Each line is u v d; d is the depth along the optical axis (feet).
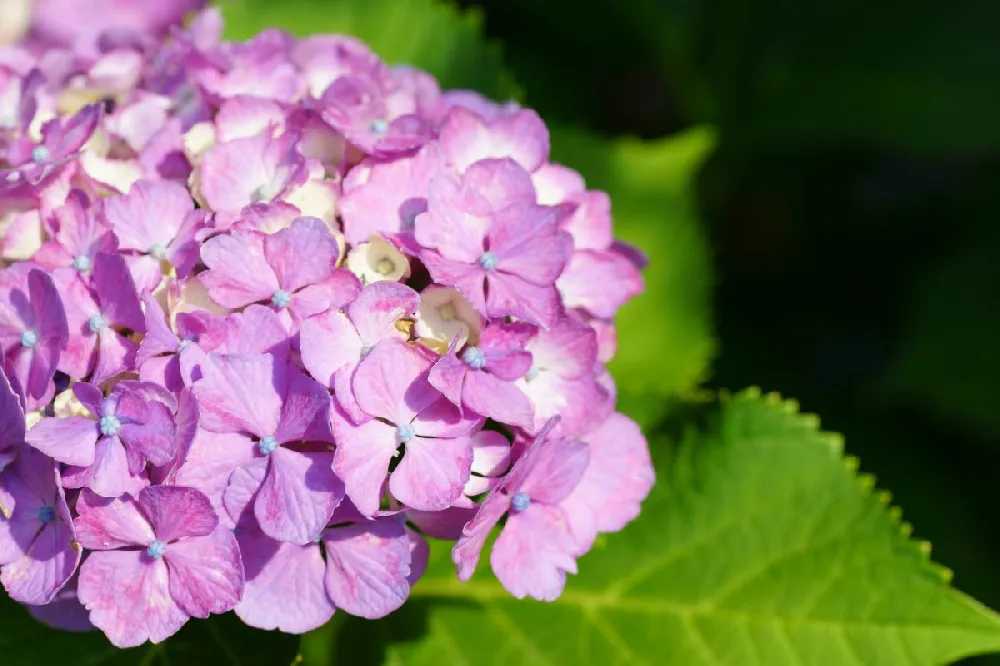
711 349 2.46
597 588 2.24
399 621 2.24
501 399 1.94
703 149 2.50
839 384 2.85
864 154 3.11
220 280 1.95
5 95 2.14
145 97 2.11
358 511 1.94
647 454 2.06
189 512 1.90
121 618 1.93
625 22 3.07
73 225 2.00
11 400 1.93
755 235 3.03
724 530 2.23
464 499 1.93
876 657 2.17
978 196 3.02
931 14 2.97
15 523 1.95
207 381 1.92
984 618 2.15
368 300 1.93
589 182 2.49
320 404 1.90
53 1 2.54
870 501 2.21
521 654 2.23
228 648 2.07
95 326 1.96
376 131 2.04
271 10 2.49
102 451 1.92
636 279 2.09
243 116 2.06
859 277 3.01
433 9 2.50
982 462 2.70
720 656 2.20
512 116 2.07
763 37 3.03
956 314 2.76
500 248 1.99
